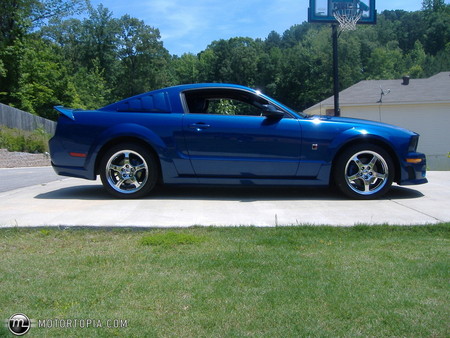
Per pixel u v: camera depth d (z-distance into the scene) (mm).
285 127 5117
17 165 16734
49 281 2662
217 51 75688
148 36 66125
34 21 32562
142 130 5125
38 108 29734
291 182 5188
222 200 5168
